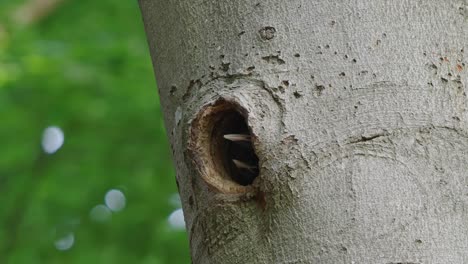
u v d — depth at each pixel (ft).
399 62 6.66
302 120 6.58
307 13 6.78
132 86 18.30
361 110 6.56
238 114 6.86
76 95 18.47
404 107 6.57
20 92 18.51
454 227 6.38
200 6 7.05
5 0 18.78
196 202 6.88
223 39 6.90
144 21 7.44
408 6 6.79
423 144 6.52
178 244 19.15
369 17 6.74
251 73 6.75
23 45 17.66
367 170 6.45
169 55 7.15
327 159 6.50
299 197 6.48
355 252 6.31
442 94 6.64
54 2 19.40
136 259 19.38
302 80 6.66
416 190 6.42
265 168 6.56
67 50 18.13
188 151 6.87
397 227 6.33
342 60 6.66
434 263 6.28
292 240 6.43
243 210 6.64
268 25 6.81
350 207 6.39
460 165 6.52
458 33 6.81
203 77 6.91
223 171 6.88
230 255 6.61
